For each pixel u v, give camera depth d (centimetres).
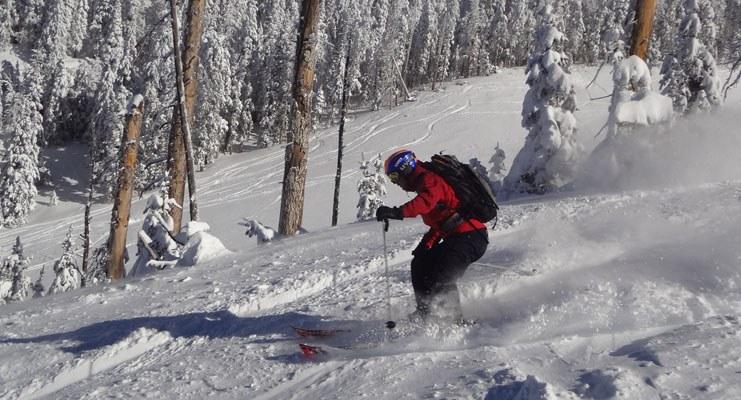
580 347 330
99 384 407
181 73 1344
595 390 262
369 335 406
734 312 355
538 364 309
